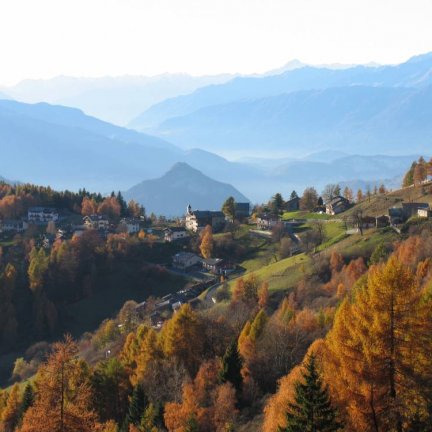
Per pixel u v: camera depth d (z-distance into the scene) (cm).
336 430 4103
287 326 8962
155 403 7944
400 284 4262
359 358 4312
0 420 9681
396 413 4200
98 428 4678
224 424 6900
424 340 4197
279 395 5925
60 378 4356
